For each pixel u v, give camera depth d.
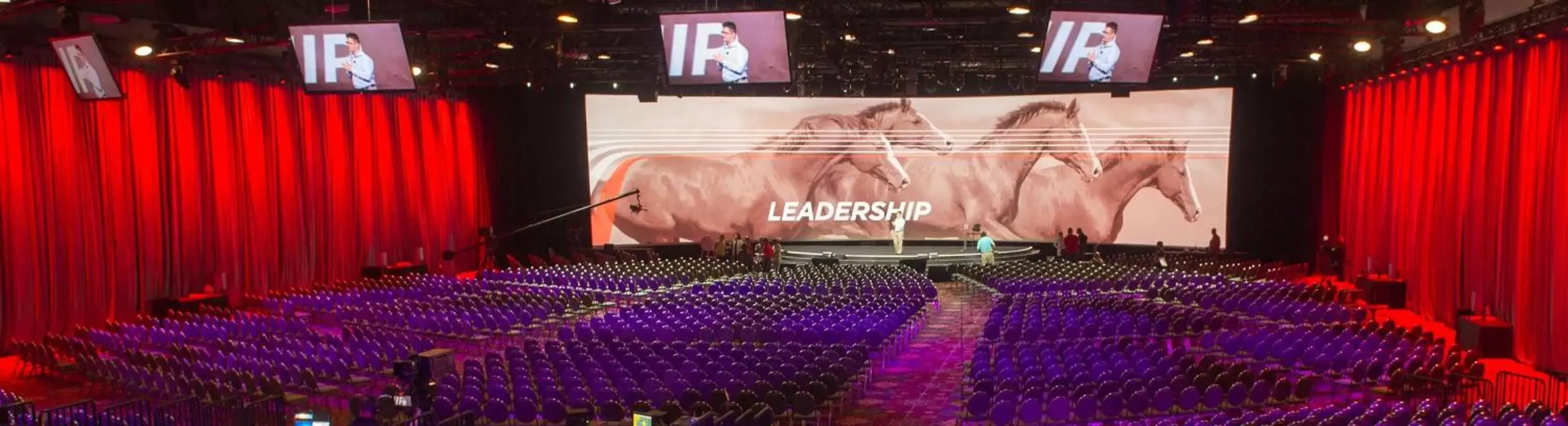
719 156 36.81
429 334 21.39
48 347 18.39
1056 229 36.03
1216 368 15.57
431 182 34.81
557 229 37.81
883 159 36.84
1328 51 25.52
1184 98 34.41
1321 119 34.12
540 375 16.00
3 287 21.88
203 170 26.98
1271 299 22.59
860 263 34.59
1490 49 22.33
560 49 24.09
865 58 28.47
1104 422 14.48
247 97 28.17
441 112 35.41
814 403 14.42
